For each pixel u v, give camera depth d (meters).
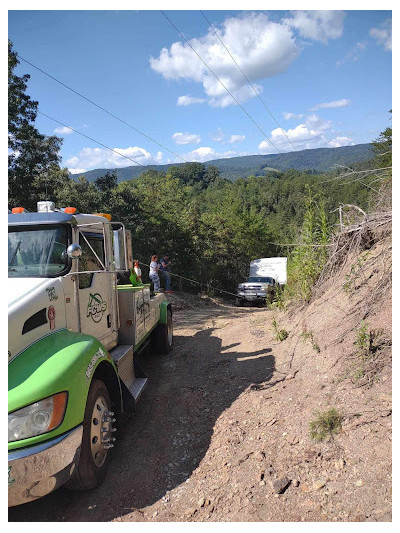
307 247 7.61
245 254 33.50
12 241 4.15
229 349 7.56
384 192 6.12
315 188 7.49
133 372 5.38
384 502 2.81
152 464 4.05
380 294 5.03
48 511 3.38
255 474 3.50
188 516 3.21
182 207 30.78
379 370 4.07
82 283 4.38
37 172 23.06
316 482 3.20
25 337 3.29
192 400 5.44
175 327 11.62
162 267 19.02
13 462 2.80
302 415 4.10
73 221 4.23
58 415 3.04
